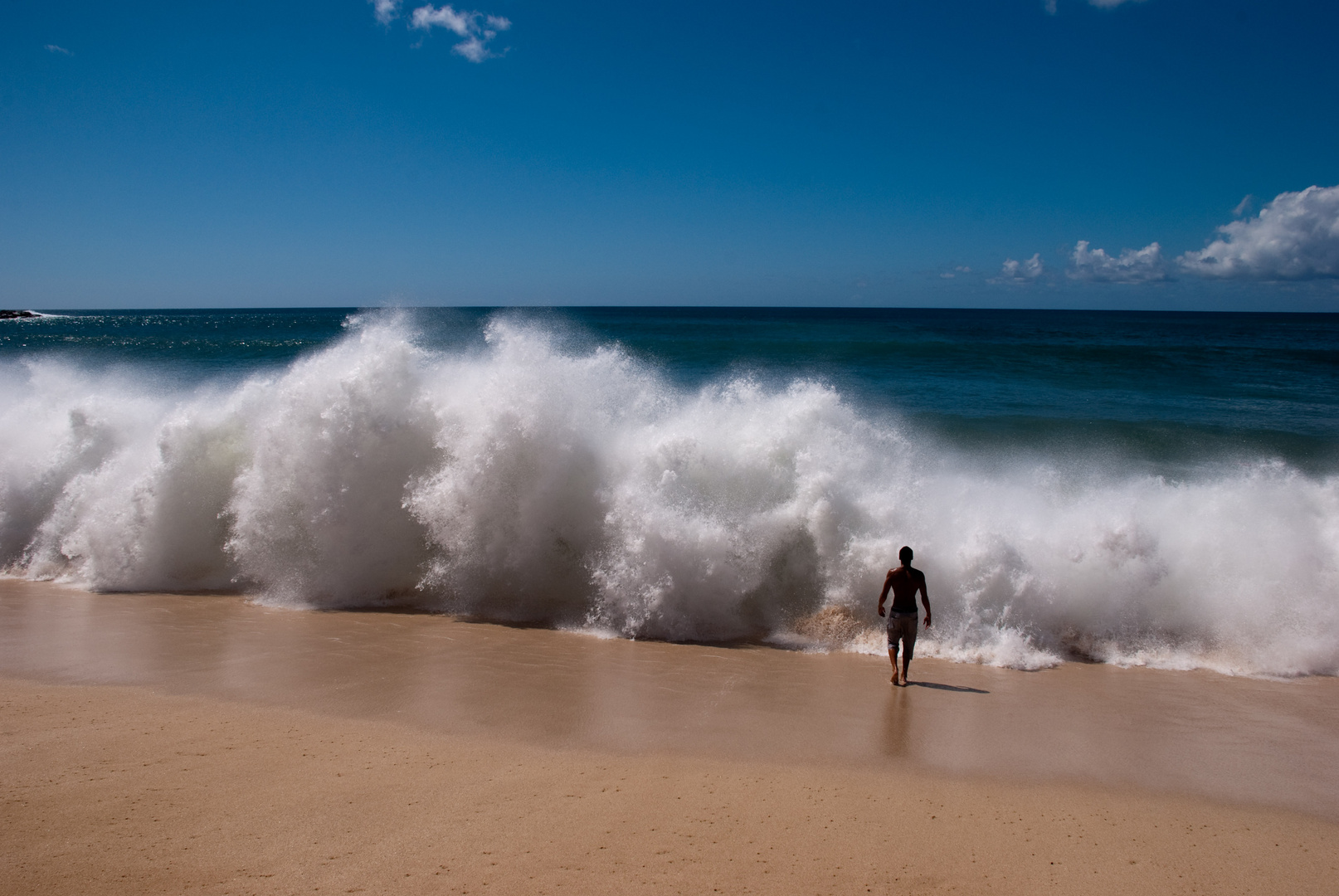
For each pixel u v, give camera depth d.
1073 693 6.18
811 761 4.75
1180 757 5.04
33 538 9.20
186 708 5.23
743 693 5.91
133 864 3.33
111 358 28.27
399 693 5.64
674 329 58.31
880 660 6.80
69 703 5.26
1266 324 94.31
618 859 3.51
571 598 7.83
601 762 4.59
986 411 17.92
